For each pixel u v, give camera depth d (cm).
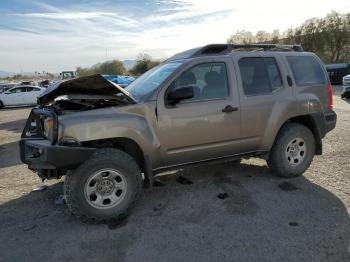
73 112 373
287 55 504
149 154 398
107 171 374
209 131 432
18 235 359
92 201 372
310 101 502
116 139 388
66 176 374
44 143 364
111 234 355
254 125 462
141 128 388
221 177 514
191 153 430
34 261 309
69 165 357
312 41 5700
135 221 382
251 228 353
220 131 439
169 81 410
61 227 374
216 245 324
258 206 405
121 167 378
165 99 406
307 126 526
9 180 542
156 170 420
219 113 434
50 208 427
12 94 2225
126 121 380
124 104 394
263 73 475
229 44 471
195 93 425
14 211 420
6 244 341
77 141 358
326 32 5628
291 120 513
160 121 402
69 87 386
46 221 390
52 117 361
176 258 306
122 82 2711
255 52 476
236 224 364
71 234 357
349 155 605
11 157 701
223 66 446
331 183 473
